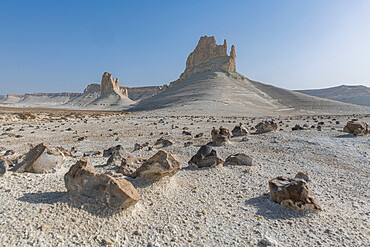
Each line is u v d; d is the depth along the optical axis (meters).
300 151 12.86
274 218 5.50
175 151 13.40
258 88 119.19
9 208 4.99
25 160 8.09
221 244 4.52
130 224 5.05
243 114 58.44
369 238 4.79
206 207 6.02
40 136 19.91
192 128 25.80
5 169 7.14
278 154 12.43
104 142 17.05
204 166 9.46
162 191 6.74
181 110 63.81
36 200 5.47
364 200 6.68
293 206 5.80
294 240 4.68
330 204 6.36
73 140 17.92
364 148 13.07
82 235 4.48
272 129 19.92
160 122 33.75
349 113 68.75
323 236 4.84
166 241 4.55
